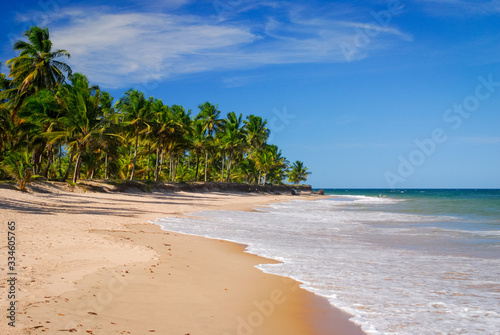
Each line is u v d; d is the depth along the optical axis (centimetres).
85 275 713
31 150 3669
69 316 505
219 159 8244
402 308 647
